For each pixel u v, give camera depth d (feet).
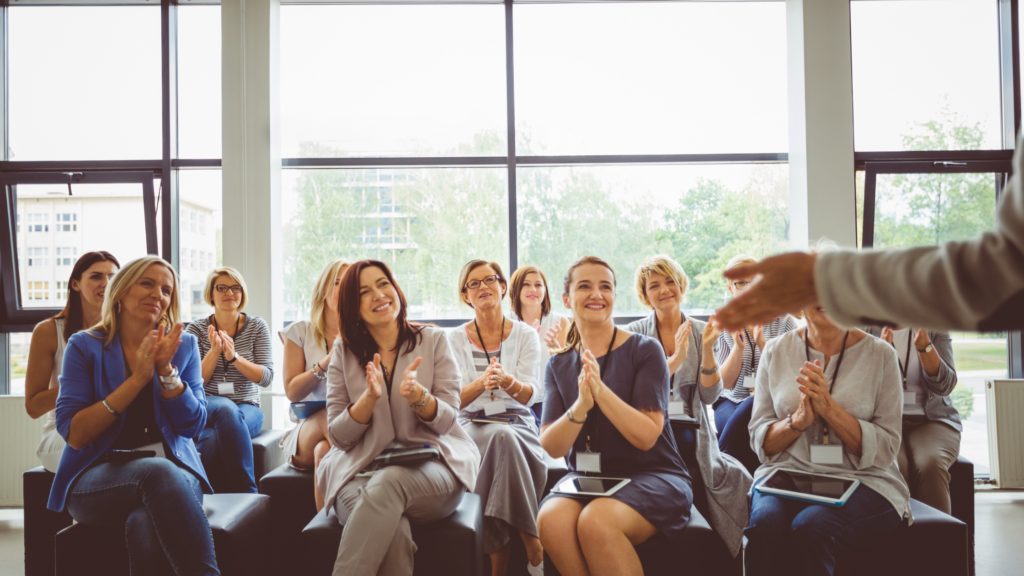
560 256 14.60
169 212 14.08
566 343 7.51
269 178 13.65
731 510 7.60
